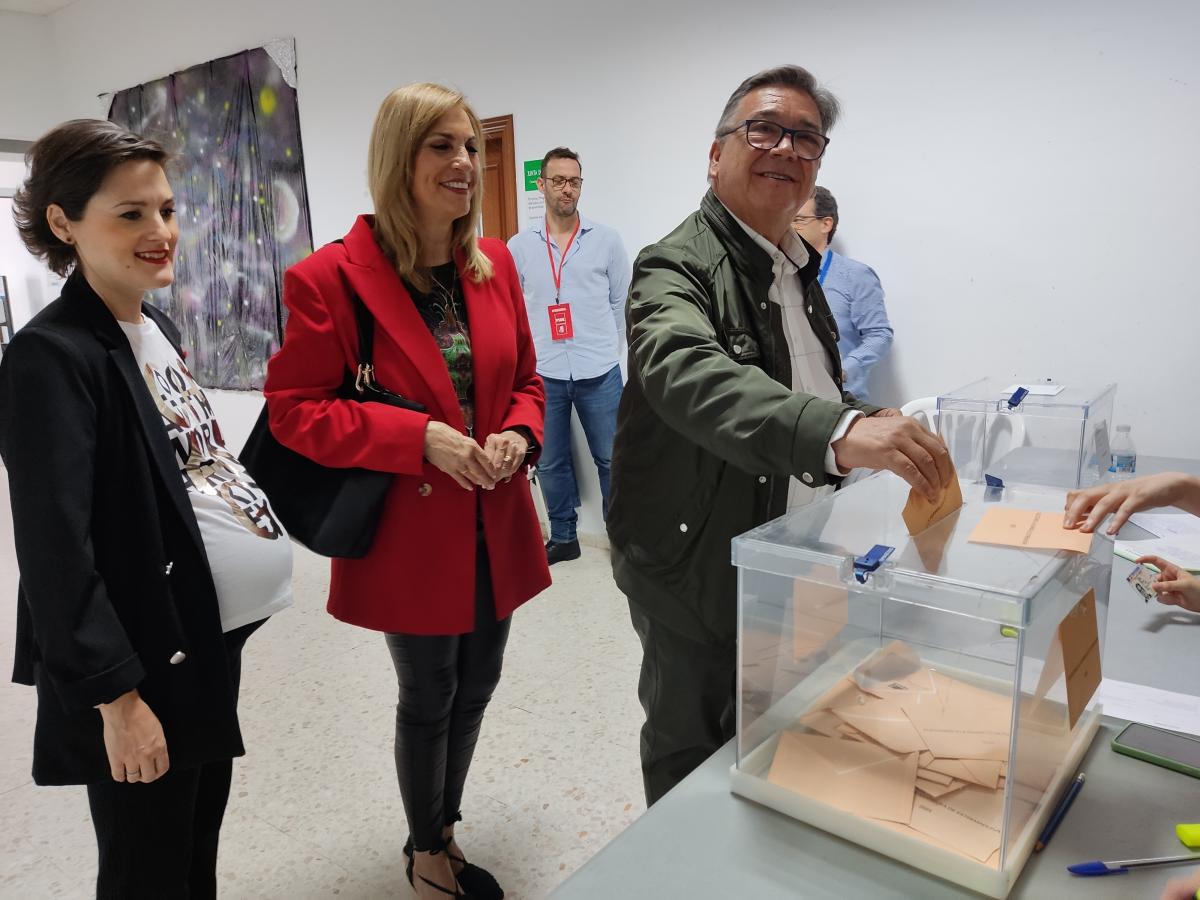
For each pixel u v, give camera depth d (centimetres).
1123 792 80
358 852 184
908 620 73
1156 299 249
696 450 117
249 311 511
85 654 99
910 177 286
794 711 80
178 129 520
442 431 140
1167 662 114
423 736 158
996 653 67
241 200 498
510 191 389
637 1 332
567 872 177
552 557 370
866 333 294
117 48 545
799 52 300
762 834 75
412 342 144
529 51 368
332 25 432
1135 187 247
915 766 72
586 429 369
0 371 101
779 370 121
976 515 89
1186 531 169
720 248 119
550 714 239
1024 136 262
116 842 114
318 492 146
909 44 278
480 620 159
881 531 84
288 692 257
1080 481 184
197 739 113
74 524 99
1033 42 256
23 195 108
